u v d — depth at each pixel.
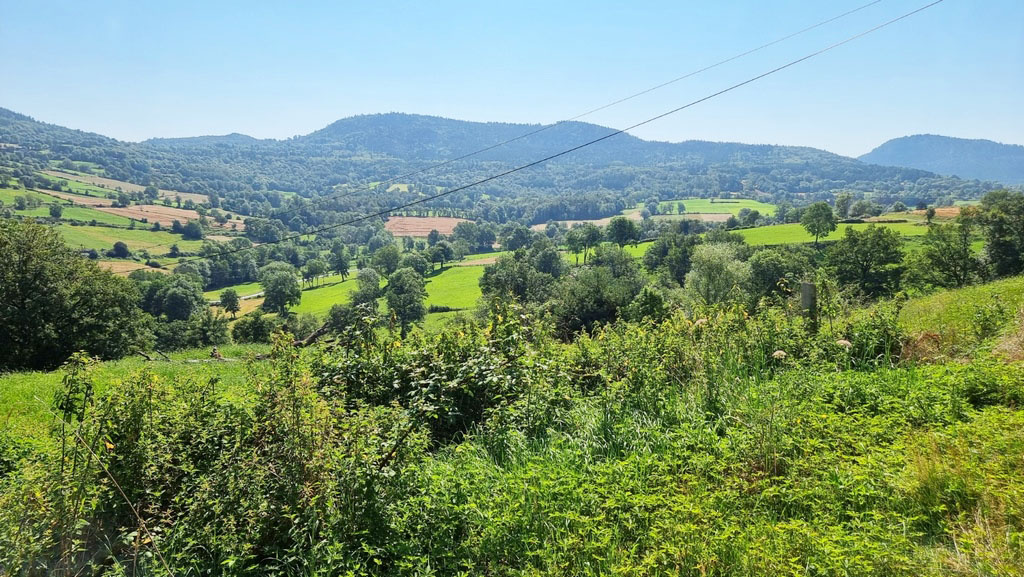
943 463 4.81
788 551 3.98
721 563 3.98
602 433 6.46
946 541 4.11
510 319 8.66
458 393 7.57
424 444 5.55
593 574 4.02
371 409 6.60
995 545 3.78
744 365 8.34
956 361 8.52
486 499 4.98
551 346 9.24
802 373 7.58
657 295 28.36
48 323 31.36
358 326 8.92
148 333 38.41
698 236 95.44
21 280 31.58
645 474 5.35
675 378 7.88
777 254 63.03
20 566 4.20
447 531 4.70
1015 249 48.78
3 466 6.78
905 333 9.36
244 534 4.52
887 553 3.78
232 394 6.50
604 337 9.35
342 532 4.43
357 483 4.62
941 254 51.66
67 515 4.43
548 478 5.14
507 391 7.57
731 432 5.99
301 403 5.09
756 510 4.70
